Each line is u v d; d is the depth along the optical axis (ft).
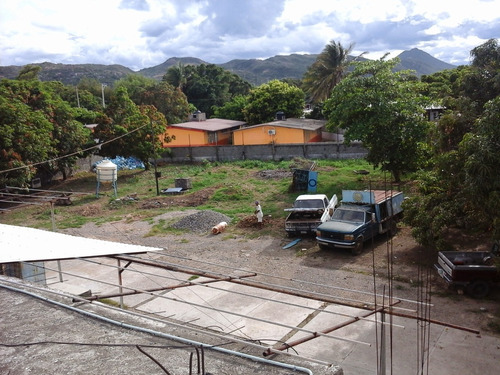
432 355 29.86
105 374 14.19
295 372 13.82
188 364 14.47
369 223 53.52
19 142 80.84
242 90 254.27
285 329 34.86
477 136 32.35
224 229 65.00
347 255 51.93
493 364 28.66
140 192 94.94
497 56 51.78
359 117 76.54
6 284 22.59
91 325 17.76
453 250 43.06
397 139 74.13
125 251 22.49
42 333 17.21
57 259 21.30
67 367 14.75
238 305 39.68
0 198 83.71
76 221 74.95
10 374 14.51
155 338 16.51
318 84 163.12
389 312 18.07
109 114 109.70
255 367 14.16
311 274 46.55
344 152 111.75
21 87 99.76
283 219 67.67
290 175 96.53
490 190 31.07
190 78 235.20
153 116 110.32
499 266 33.99
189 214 73.56
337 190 81.87
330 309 37.88
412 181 82.07
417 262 47.52
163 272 48.83
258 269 48.88
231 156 121.39
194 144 138.51
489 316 35.22
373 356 30.19
